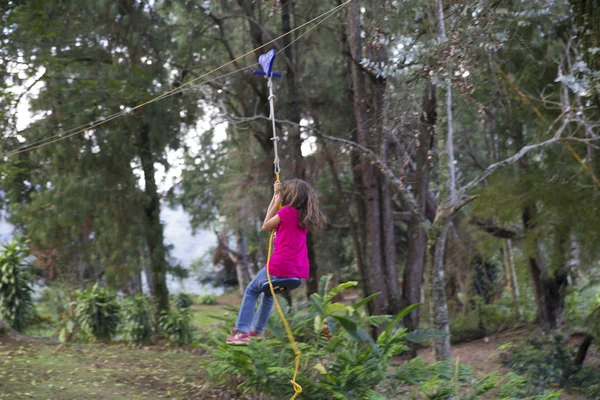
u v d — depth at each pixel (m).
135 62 14.73
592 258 12.39
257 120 15.58
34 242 16.34
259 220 21.06
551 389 11.74
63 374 8.56
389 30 8.91
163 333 15.62
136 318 14.97
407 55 8.23
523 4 8.34
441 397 6.53
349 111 15.11
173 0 15.55
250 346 6.73
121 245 15.73
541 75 11.23
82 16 13.62
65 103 13.58
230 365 7.34
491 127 14.84
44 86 13.96
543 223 12.88
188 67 16.31
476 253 18.08
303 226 5.30
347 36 13.82
